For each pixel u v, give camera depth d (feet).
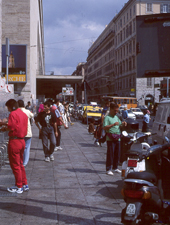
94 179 24.47
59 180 24.09
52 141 32.04
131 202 12.00
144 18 18.80
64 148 42.09
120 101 186.29
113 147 26.18
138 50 18.94
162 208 12.52
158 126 33.50
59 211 17.04
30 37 122.21
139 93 203.51
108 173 25.96
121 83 246.88
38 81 177.99
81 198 19.48
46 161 31.96
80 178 24.77
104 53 311.47
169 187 14.64
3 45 119.34
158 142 33.22
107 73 297.33
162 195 14.40
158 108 35.91
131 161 16.14
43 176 25.43
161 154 15.29
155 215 11.88
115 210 17.25
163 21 18.61
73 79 163.02
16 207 17.69
